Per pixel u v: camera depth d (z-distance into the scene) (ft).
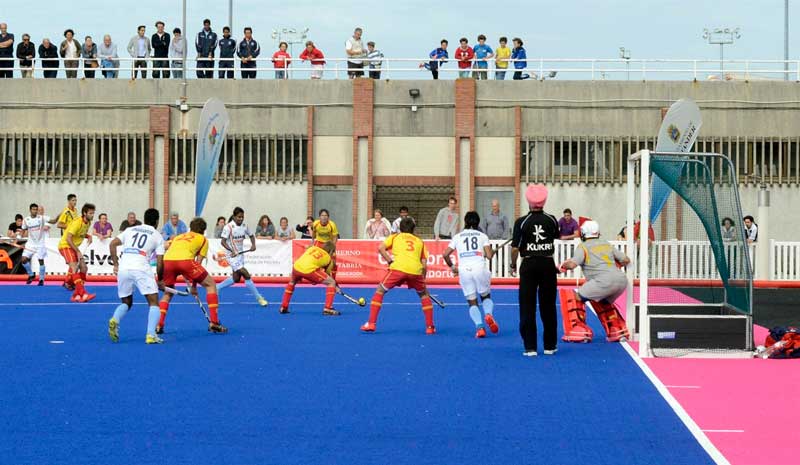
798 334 42.19
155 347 45.29
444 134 115.55
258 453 25.04
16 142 116.98
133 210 116.88
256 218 116.67
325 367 39.32
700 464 24.11
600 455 24.95
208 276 50.88
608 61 114.01
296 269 60.70
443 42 116.88
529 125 115.14
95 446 25.63
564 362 40.86
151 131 115.65
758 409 30.94
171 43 119.65
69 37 118.32
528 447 25.79
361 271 88.17
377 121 115.85
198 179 72.28
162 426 28.09
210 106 72.28
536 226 42.63
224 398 32.48
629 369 39.04
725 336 42.50
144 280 46.47
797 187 114.11
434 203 117.08
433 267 88.53
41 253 85.25
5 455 24.63
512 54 116.67
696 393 33.73
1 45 117.39
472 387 34.78
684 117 60.49
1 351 43.78
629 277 48.03
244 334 50.47
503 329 53.21
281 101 115.96
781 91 114.01
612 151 114.52
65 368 38.75
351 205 116.06
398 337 49.37
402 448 25.66
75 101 116.67
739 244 43.68
